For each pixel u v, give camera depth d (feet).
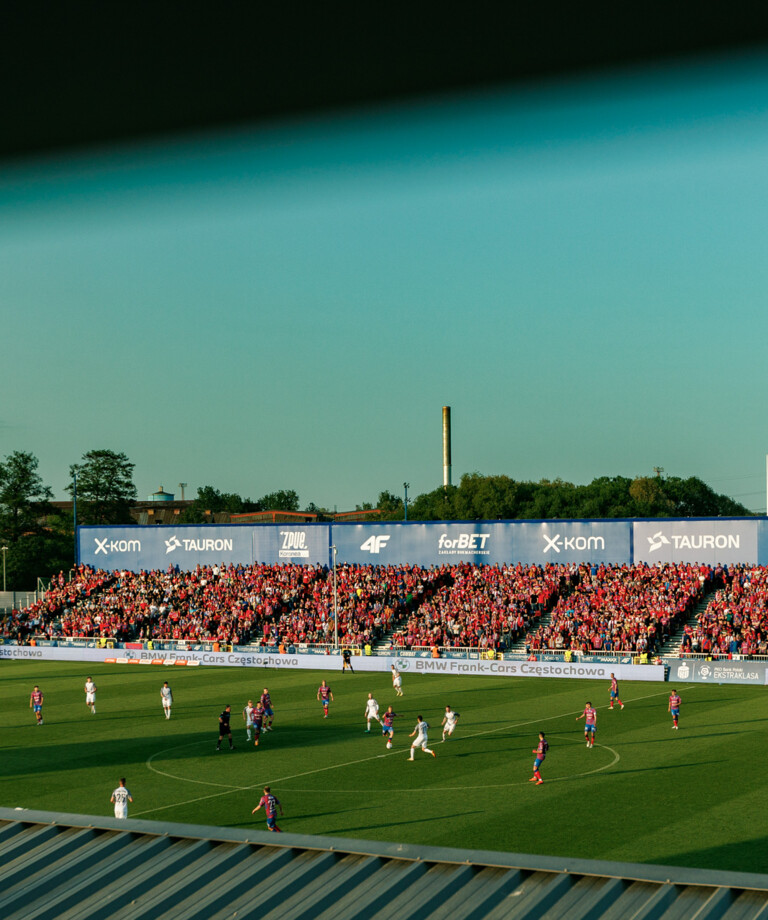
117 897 49.11
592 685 211.20
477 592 266.98
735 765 126.82
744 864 84.94
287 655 254.88
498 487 459.32
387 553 289.74
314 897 48.42
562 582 265.34
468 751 138.92
